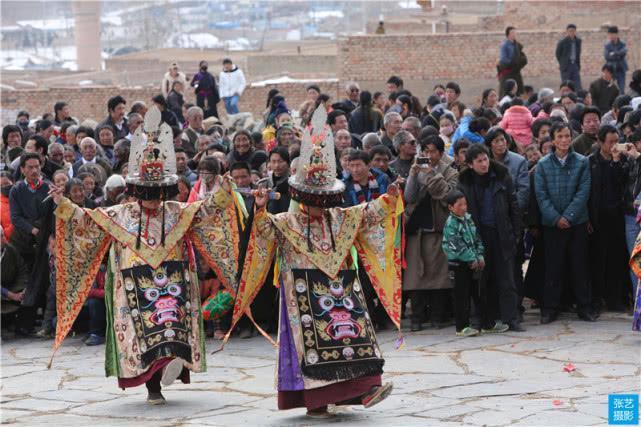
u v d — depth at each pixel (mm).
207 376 13617
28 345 16328
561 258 15773
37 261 16609
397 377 13047
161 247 12164
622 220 16203
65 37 103188
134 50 90625
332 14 94062
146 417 11641
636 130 16047
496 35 40938
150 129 12211
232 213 12578
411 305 16031
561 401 11594
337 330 11227
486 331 15422
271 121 23516
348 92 24594
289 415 11500
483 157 15203
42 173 18797
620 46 32344
